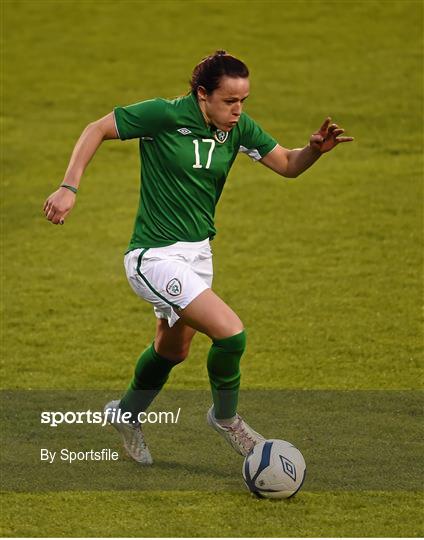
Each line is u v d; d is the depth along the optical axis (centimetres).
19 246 4422
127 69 6919
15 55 7144
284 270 4128
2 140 5838
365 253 4316
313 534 2036
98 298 3834
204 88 2227
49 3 8106
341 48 7206
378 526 2073
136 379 2427
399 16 7744
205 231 2323
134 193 5122
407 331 3484
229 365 2252
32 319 3609
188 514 2127
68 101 6425
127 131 2261
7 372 3123
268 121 6034
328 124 2341
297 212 4828
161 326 2366
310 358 3250
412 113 6166
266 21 7725
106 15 7894
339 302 3775
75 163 2230
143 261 2288
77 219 4766
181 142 2262
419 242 4434
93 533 2041
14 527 2070
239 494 2233
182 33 7525
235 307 3725
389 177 5281
